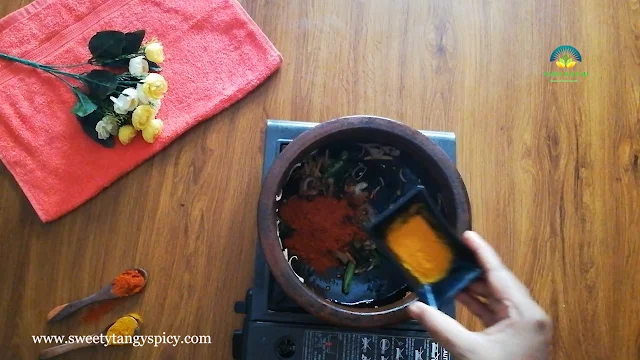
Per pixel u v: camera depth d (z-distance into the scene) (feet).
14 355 2.08
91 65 2.27
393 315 1.46
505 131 2.31
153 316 2.13
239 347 1.94
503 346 1.31
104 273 2.15
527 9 2.41
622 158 2.31
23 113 2.22
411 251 1.45
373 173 1.81
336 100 2.30
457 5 2.39
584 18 2.41
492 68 2.36
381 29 2.36
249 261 2.17
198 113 2.25
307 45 2.34
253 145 2.25
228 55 2.31
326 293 1.72
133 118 2.13
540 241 2.24
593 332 2.18
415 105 2.31
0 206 2.17
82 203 2.18
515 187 2.27
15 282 2.13
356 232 1.77
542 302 2.20
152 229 2.18
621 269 2.23
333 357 1.75
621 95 2.36
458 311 2.13
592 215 2.27
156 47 2.18
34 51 2.26
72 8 2.30
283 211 1.75
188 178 2.22
